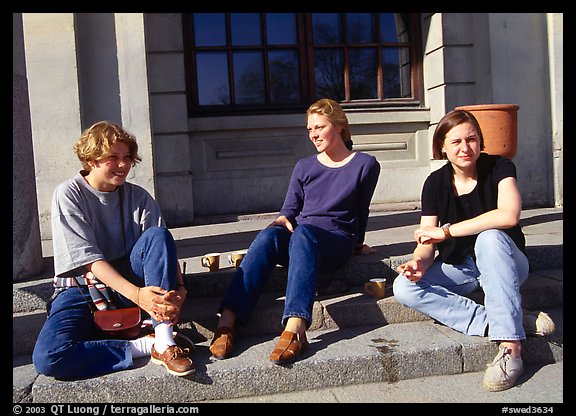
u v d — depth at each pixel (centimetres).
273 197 631
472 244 285
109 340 255
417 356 267
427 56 651
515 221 264
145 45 545
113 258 272
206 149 618
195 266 357
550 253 357
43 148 523
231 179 623
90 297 261
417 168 652
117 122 541
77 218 259
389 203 648
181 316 291
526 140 609
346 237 307
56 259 256
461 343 272
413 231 458
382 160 653
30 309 319
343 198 310
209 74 626
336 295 319
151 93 579
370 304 304
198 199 618
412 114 645
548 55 602
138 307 263
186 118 586
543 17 604
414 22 656
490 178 281
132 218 276
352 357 262
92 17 535
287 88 642
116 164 262
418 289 283
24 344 287
